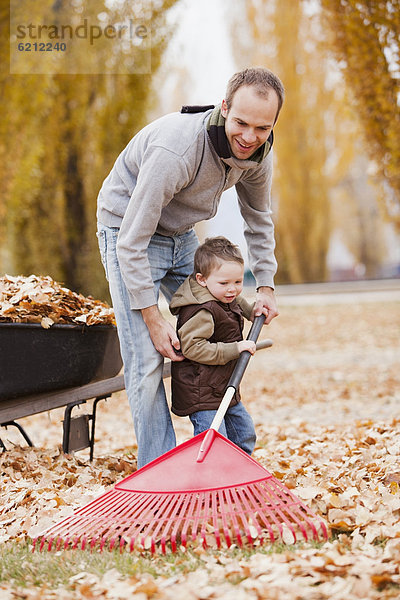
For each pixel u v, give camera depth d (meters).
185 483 3.19
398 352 12.73
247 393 9.55
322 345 14.65
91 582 2.69
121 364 4.62
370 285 31.80
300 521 3.11
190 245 4.03
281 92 3.32
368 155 12.07
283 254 31.31
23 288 4.30
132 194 3.51
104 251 3.81
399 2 9.52
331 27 10.57
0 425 4.61
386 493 3.56
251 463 3.27
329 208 30.69
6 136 13.22
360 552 2.85
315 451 4.91
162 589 2.59
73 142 14.99
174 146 3.39
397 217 14.71
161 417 3.68
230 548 2.97
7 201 14.36
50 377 4.05
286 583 2.55
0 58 12.56
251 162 3.49
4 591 2.61
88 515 3.16
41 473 4.24
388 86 10.36
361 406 7.89
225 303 3.74
